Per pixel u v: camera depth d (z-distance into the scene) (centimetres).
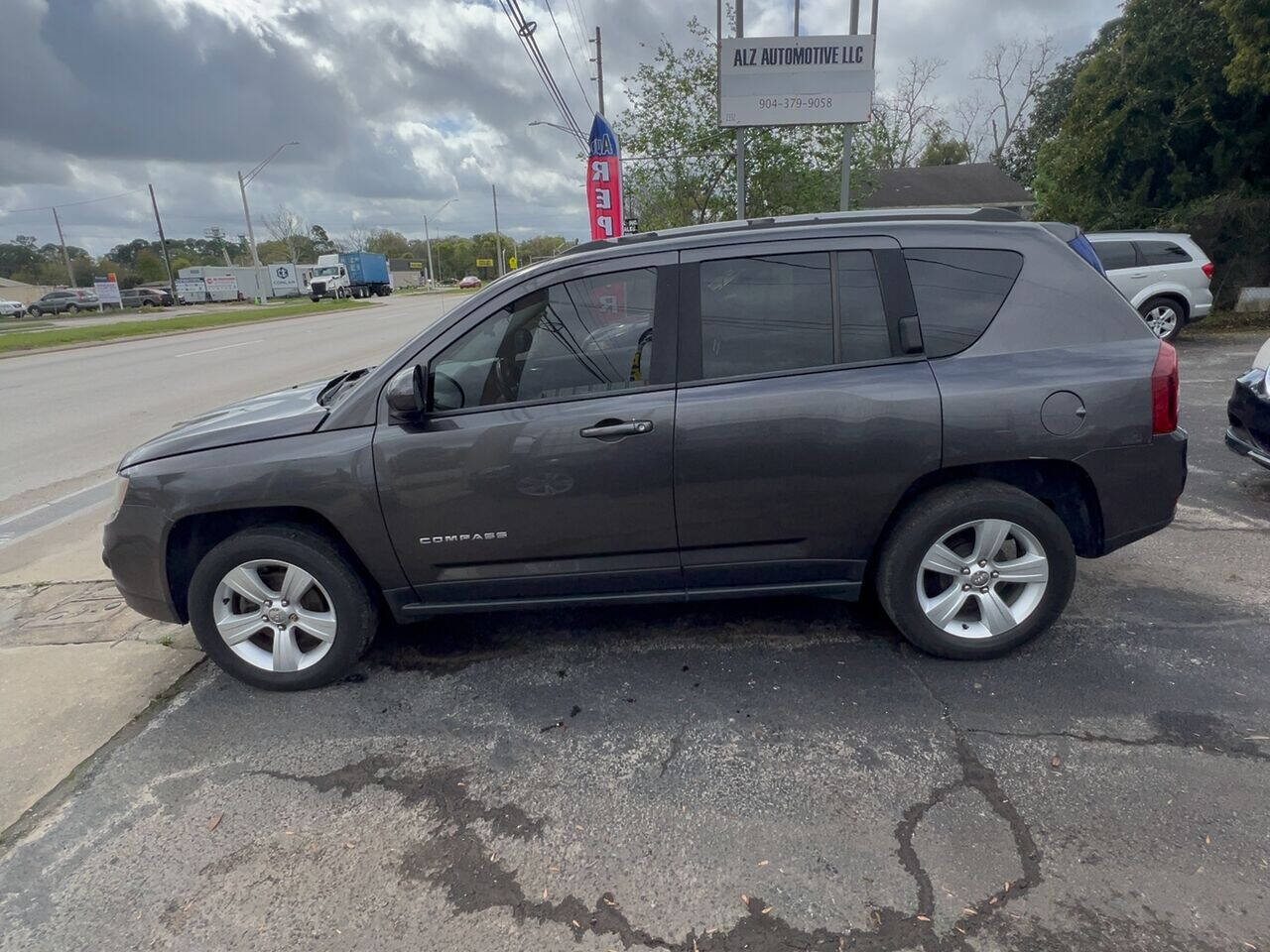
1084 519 324
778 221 324
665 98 1359
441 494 305
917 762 267
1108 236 1080
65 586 456
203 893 227
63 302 5241
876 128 1352
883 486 305
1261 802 239
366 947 207
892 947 198
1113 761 261
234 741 301
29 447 846
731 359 305
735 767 270
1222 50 1270
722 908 212
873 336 305
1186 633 341
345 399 316
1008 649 324
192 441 322
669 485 303
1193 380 872
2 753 300
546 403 305
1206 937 195
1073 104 1482
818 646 348
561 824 248
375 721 310
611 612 390
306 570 319
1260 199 1280
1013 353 304
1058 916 204
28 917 222
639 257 311
